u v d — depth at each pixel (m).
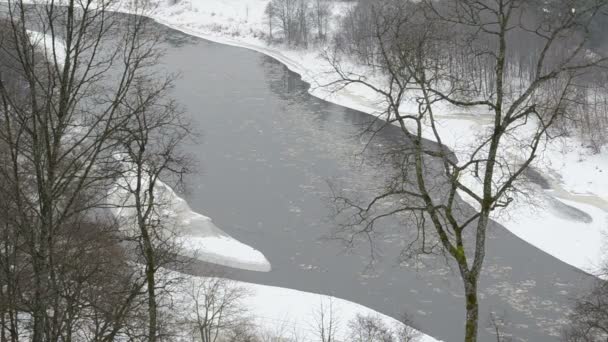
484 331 35.34
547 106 15.22
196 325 29.59
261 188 51.72
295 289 39.12
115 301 13.84
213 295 31.30
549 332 34.91
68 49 10.29
